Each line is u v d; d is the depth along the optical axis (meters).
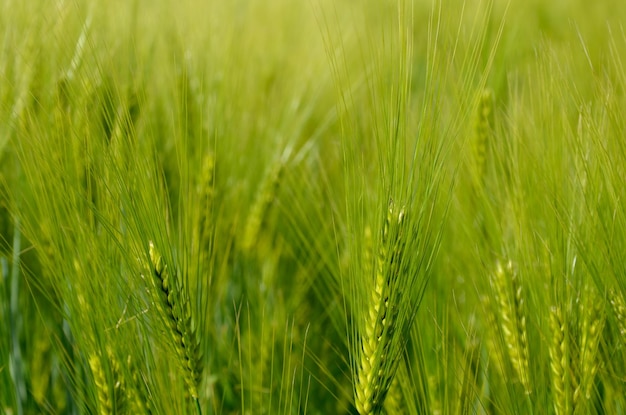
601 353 0.63
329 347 0.71
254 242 0.73
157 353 0.61
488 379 0.62
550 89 0.62
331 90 0.84
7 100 0.68
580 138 0.61
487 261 0.63
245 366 0.68
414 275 0.56
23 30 0.70
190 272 0.59
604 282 0.60
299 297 0.72
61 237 0.60
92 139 0.61
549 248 0.61
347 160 0.58
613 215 0.59
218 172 0.71
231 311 0.71
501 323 0.62
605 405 0.62
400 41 0.55
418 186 0.56
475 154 0.67
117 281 0.59
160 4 0.76
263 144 0.76
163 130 0.72
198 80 0.71
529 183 0.63
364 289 0.57
